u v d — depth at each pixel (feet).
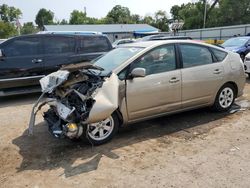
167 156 15.26
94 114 15.17
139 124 20.01
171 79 18.49
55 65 30.12
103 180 13.23
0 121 22.29
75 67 15.64
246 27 110.32
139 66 17.67
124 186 12.70
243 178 12.99
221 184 12.58
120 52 19.33
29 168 14.56
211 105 21.31
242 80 22.29
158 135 18.08
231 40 53.78
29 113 24.23
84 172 13.96
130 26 191.72
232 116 21.13
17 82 28.73
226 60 21.42
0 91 28.32
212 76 20.42
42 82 16.76
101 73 16.40
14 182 13.33
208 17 197.47
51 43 30.17
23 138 18.47
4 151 16.61
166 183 12.80
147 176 13.42
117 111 17.01
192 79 19.42
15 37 28.78
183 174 13.47
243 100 25.49
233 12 174.91
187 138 17.51
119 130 19.03
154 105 18.12
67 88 15.84
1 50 28.02
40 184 13.09
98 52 32.37
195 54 20.02
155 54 18.34
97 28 182.80
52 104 16.12
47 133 19.15
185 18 228.63
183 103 19.36
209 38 124.98
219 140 17.06
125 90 16.97
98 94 15.52
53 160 15.29
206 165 14.19
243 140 16.96
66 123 15.46
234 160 14.60
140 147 16.44
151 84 17.76
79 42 31.45
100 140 16.79
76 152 16.08
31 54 29.25
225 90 21.59
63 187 12.78
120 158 15.20
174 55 19.01
